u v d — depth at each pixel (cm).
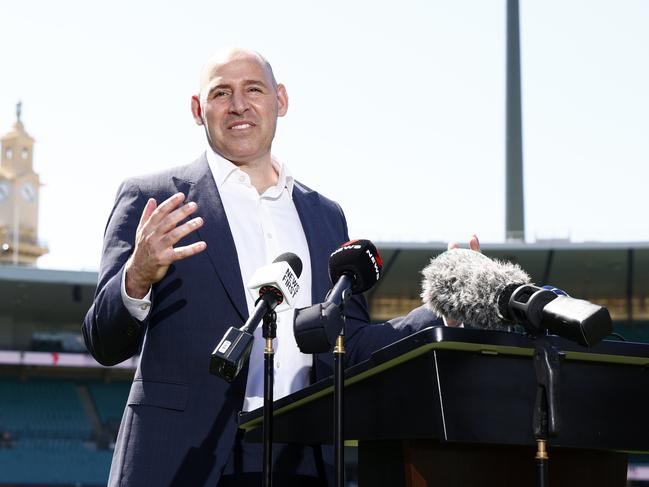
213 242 281
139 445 260
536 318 183
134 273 241
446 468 195
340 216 326
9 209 5419
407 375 190
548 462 198
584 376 196
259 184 312
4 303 3316
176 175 298
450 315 216
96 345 262
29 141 5591
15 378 3297
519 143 3603
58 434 3166
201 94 307
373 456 211
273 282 213
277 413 228
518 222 3534
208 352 270
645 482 2808
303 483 272
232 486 265
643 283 3275
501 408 185
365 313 299
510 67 3662
